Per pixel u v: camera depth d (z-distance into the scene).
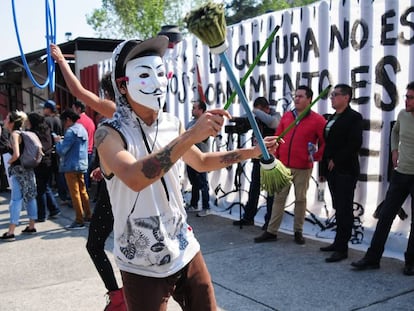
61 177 8.93
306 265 4.91
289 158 5.58
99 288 4.56
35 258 5.65
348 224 4.98
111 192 2.15
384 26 5.11
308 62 5.99
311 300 4.02
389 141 5.15
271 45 6.49
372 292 4.12
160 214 2.15
